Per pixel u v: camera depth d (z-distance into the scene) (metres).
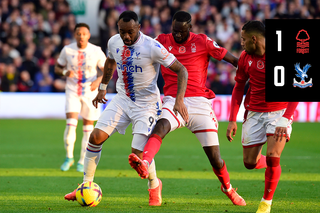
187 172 23.78
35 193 17.61
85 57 24.23
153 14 61.09
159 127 14.73
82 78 24.30
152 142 14.16
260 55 15.16
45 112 53.12
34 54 56.69
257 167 17.33
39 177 21.67
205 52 16.36
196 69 16.20
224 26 61.22
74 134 24.23
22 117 52.94
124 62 14.55
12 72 55.25
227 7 62.50
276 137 13.76
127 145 35.75
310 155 30.33
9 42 58.09
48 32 60.22
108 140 38.91
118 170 24.30
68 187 19.06
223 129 45.72
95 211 14.02
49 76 55.91
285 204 15.70
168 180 21.19
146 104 14.99
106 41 60.19
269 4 63.00
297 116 51.31
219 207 15.13
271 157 13.87
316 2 63.50
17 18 60.16
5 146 33.88
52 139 38.12
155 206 15.16
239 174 23.27
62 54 24.48
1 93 52.66
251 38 14.86
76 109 24.23
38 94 53.03
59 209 14.34
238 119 52.16
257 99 15.92
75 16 60.94
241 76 16.03
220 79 56.19
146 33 59.06
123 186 19.45
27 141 36.75
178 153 31.52
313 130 43.88
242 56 15.81
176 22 15.69
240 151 32.62
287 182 20.70
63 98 53.31
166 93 16.34
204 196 17.36
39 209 14.35
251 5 62.84
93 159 15.43
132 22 13.66
